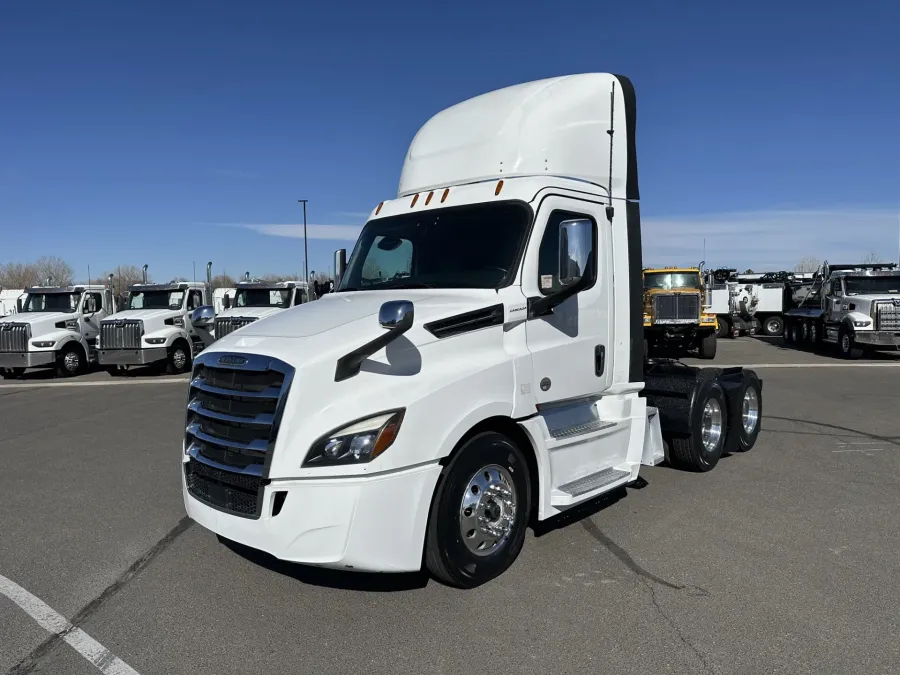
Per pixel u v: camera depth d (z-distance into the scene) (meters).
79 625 3.84
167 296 20.09
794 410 10.74
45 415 11.57
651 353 21.86
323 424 3.62
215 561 4.77
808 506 5.86
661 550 4.87
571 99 5.39
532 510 4.84
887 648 3.49
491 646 3.56
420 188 5.74
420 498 3.79
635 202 5.72
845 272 21.83
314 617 3.91
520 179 4.97
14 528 5.54
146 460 7.95
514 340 4.53
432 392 3.86
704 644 3.55
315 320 4.22
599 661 3.40
